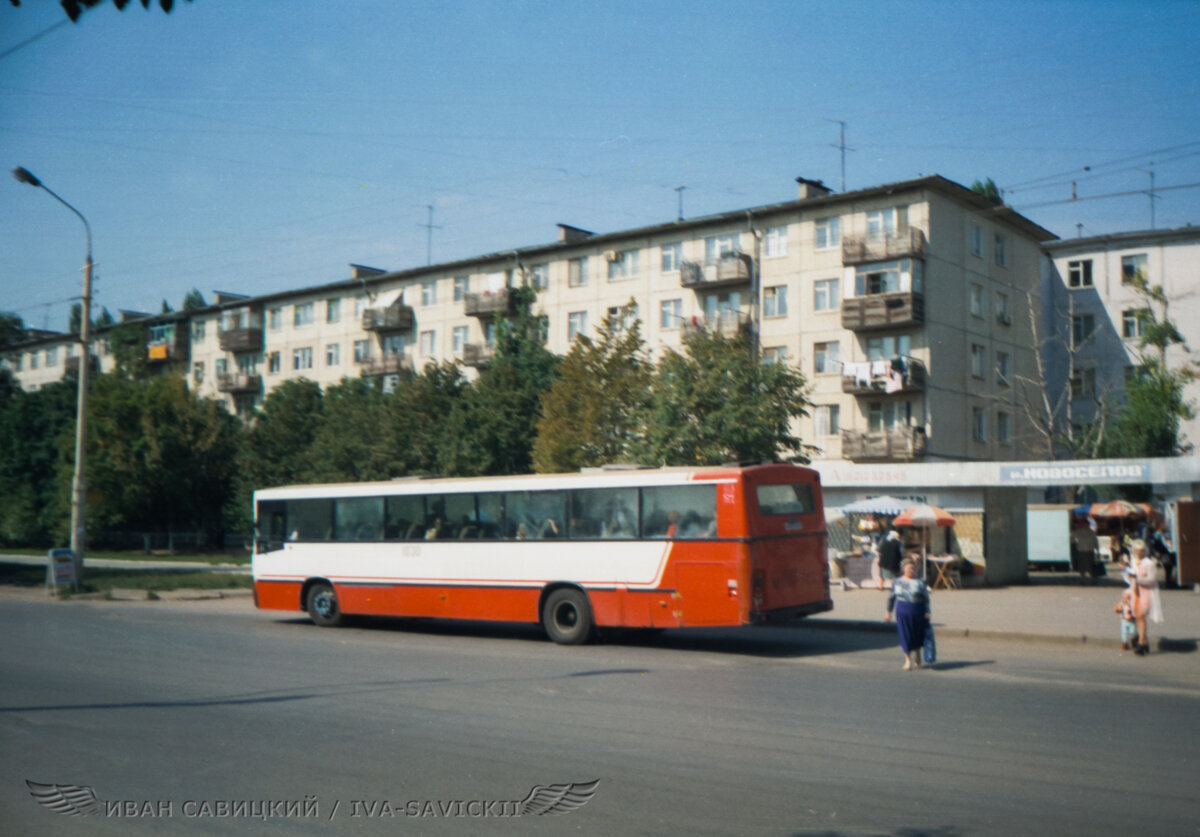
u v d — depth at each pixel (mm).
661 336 51844
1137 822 6199
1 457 62375
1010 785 7105
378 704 10562
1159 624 18344
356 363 65688
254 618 21938
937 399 45094
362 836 6039
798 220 48125
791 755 8070
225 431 59406
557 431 33188
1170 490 43156
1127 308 54031
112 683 12070
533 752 8195
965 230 47844
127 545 63344
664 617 16016
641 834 6004
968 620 19062
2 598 28156
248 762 7867
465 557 18234
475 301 57812
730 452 30000
